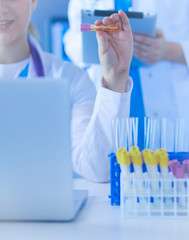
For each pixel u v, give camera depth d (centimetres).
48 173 72
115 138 89
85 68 246
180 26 233
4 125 70
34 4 176
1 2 146
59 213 74
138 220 76
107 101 107
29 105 69
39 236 67
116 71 106
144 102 219
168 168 81
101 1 239
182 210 77
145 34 188
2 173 72
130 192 78
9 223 75
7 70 161
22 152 71
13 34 153
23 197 73
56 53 338
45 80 69
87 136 114
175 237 66
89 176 118
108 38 105
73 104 155
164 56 216
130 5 225
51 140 70
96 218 78
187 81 223
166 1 229
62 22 344
